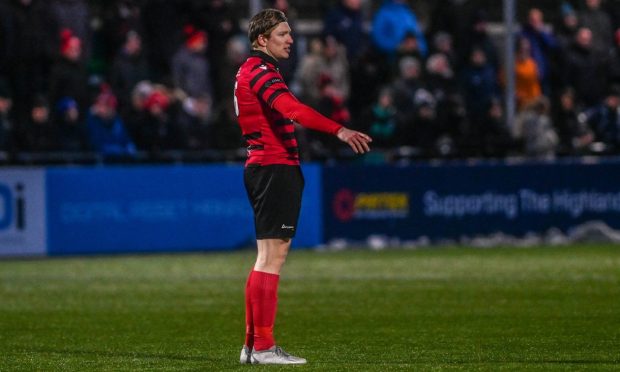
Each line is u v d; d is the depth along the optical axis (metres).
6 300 40.03
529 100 71.94
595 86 74.00
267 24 24.88
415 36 70.00
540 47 74.19
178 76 65.75
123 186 60.50
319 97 65.19
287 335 30.59
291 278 46.75
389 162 66.44
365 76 68.25
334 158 66.12
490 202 66.19
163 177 61.16
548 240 66.62
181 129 63.62
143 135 62.84
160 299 39.91
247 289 25.16
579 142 70.69
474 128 69.19
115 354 27.42
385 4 71.44
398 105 67.94
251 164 25.09
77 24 64.94
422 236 65.25
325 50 67.38
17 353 27.84
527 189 66.62
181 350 28.00
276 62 25.14
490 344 28.27
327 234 63.66
